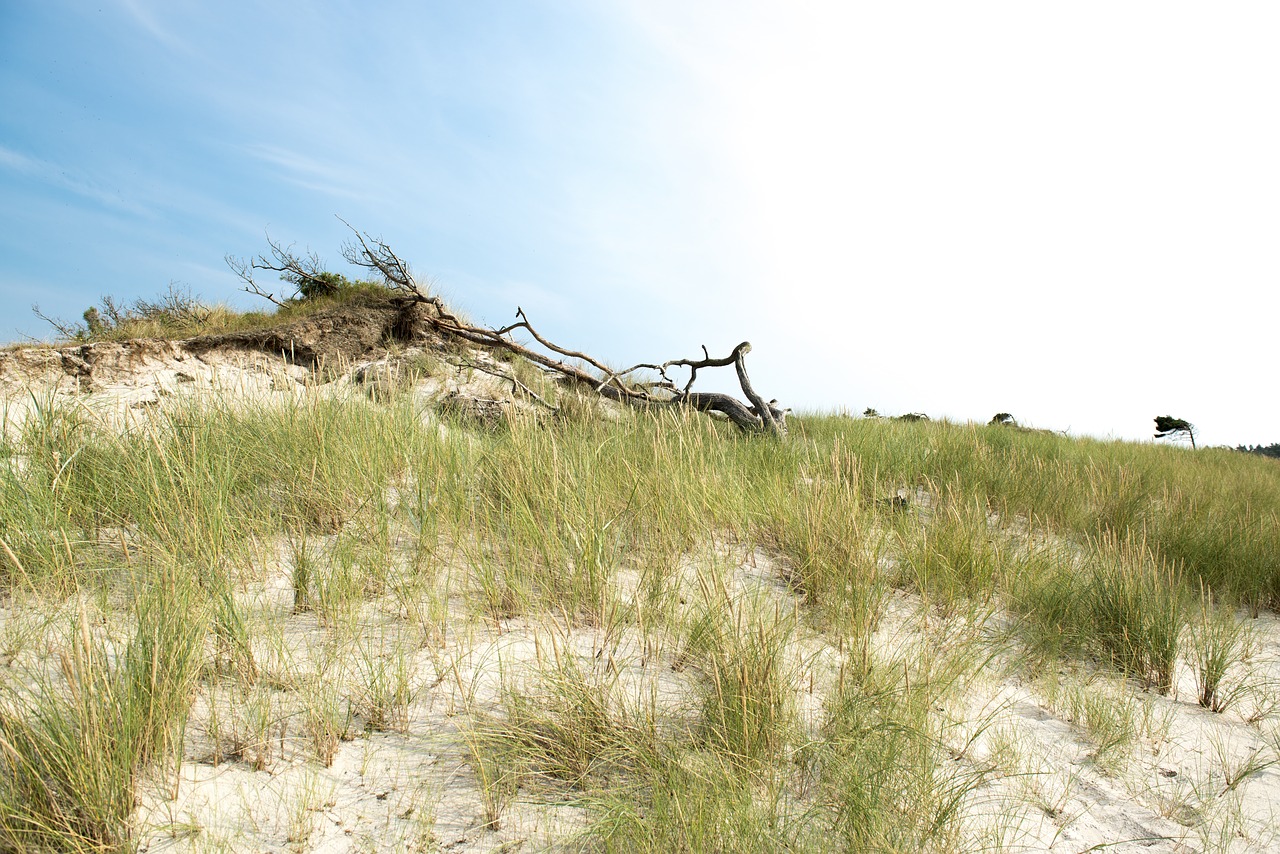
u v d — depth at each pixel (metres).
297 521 4.54
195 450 4.46
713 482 5.88
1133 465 9.85
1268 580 5.94
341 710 2.89
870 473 7.61
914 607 4.76
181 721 2.52
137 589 3.17
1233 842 2.76
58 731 2.26
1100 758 3.28
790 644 3.81
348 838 2.27
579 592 3.93
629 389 11.97
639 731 2.80
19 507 3.77
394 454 5.50
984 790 2.89
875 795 2.48
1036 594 4.94
